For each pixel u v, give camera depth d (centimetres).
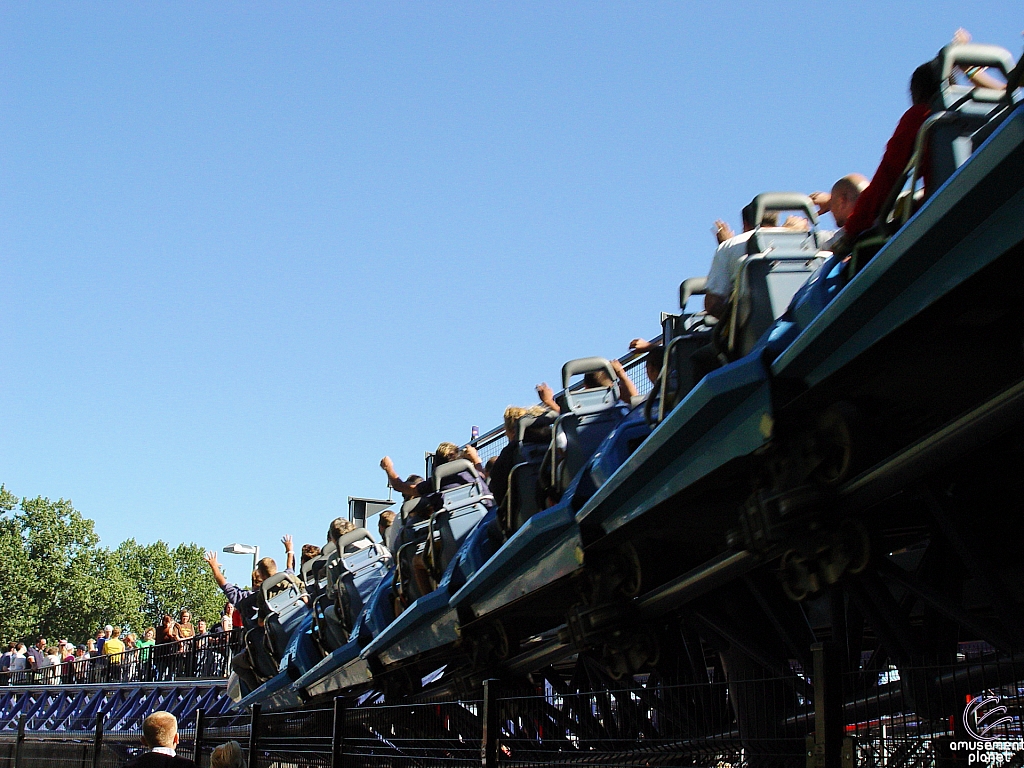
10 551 8044
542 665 955
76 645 8162
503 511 975
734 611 768
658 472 704
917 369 541
